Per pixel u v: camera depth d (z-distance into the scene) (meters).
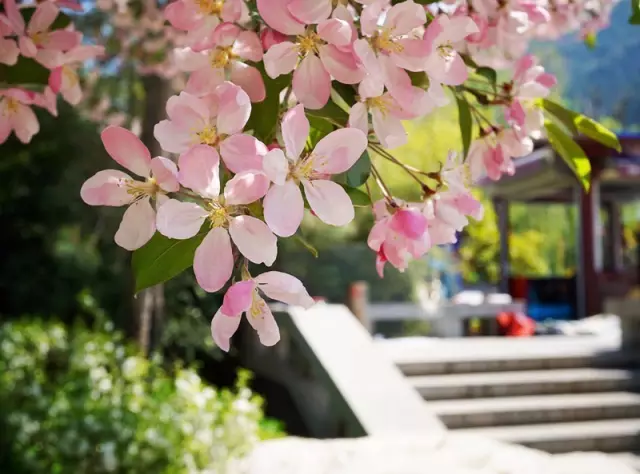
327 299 14.22
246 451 4.02
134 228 0.92
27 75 1.38
